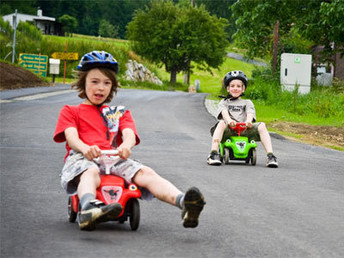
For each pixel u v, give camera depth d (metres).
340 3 25.67
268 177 7.37
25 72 32.53
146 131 13.25
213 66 66.81
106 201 3.86
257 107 21.28
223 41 66.75
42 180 6.48
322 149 11.77
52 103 19.83
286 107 20.89
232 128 8.61
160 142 11.27
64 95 24.47
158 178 4.04
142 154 9.34
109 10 125.50
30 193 5.66
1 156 8.38
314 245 3.99
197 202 3.52
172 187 3.96
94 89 4.41
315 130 15.14
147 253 3.54
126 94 28.36
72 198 4.21
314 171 8.23
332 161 9.77
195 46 62.44
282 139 13.57
